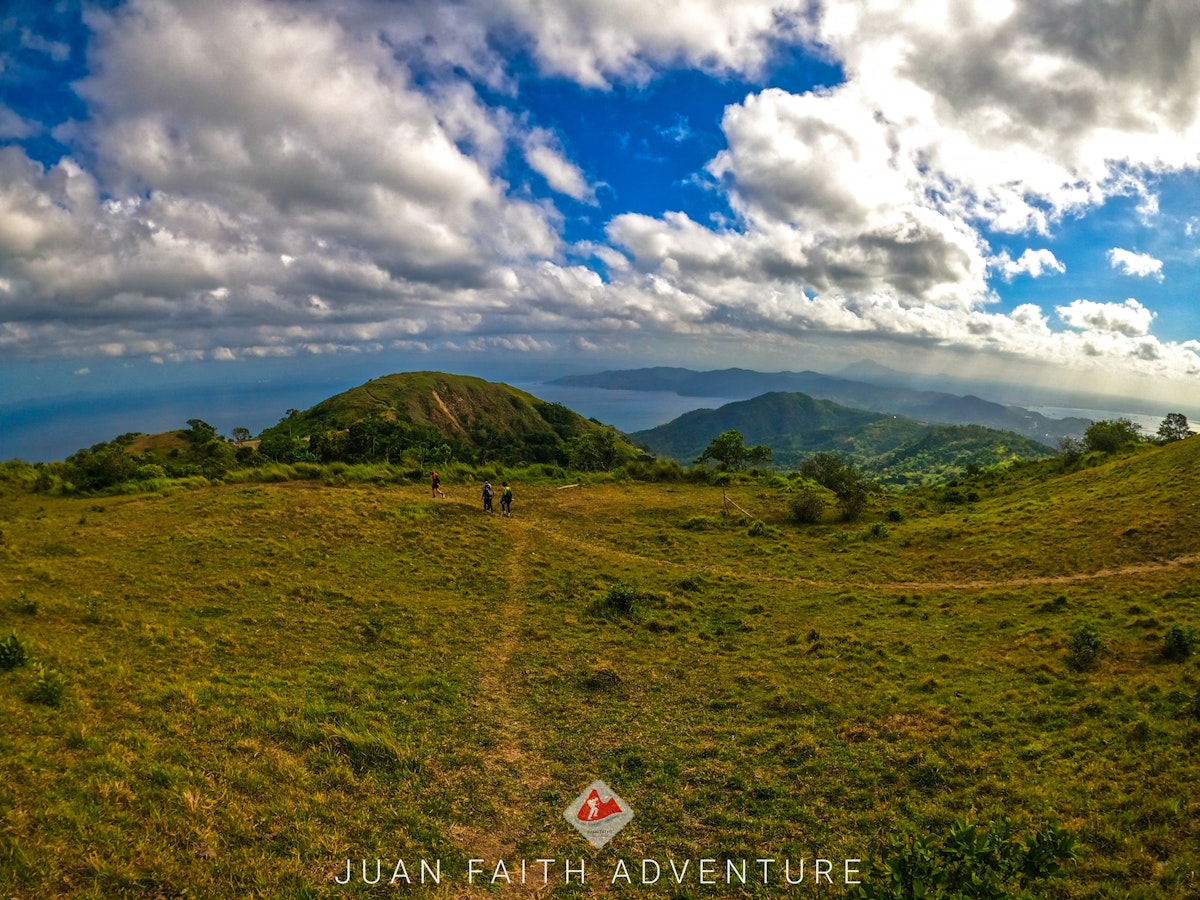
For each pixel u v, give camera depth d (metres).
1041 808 12.86
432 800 13.75
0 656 15.65
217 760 13.22
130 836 10.27
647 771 15.62
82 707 14.13
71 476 50.59
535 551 37.25
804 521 48.44
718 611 29.31
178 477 53.84
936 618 27.38
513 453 158.38
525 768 15.67
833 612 29.14
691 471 70.06
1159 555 31.27
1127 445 63.34
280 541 33.53
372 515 39.66
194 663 18.83
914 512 51.50
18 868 8.95
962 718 17.59
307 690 17.95
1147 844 11.20
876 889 7.86
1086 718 16.55
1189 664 18.28
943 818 13.05
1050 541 35.88
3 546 29.64
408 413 183.88
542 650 23.66
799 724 18.06
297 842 11.33
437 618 25.91
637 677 21.62
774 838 12.91
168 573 27.45
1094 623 24.02
